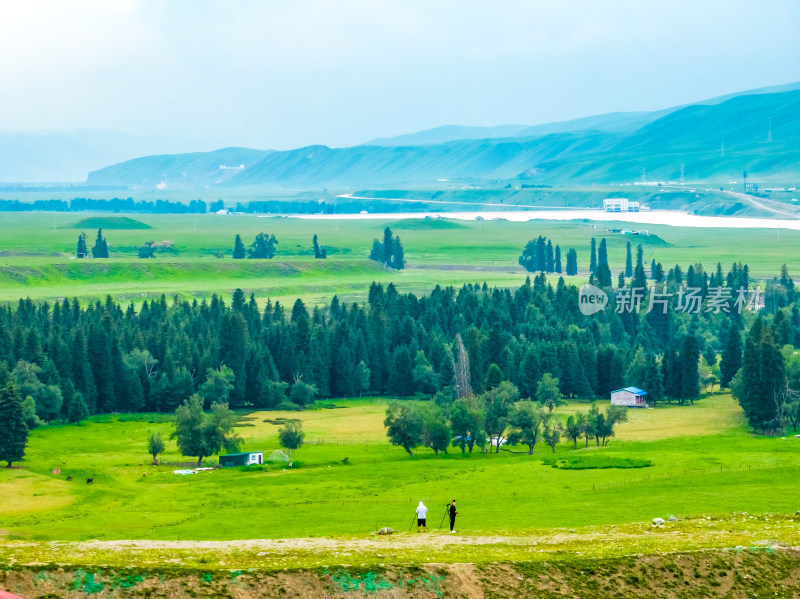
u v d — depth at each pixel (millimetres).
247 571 82375
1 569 78062
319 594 81125
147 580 79938
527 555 93250
